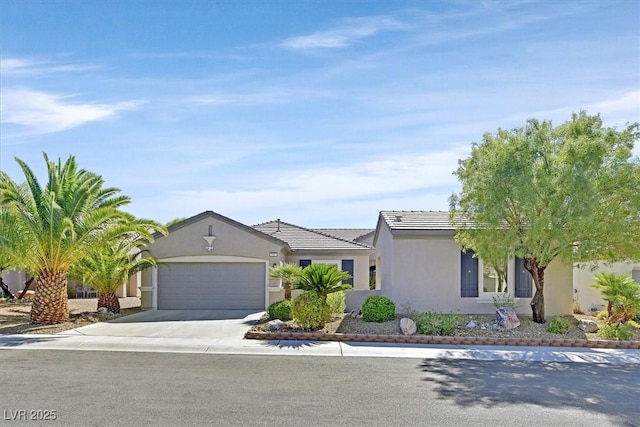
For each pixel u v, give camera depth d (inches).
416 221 862.5
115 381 438.0
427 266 816.3
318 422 340.8
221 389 416.5
